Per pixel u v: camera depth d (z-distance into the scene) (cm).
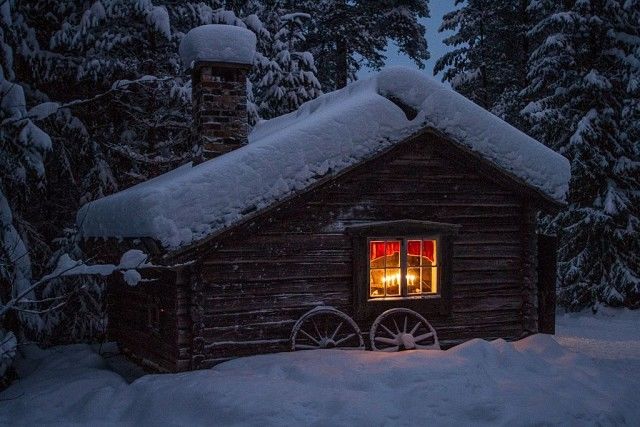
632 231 1748
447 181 1030
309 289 947
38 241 1284
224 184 859
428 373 779
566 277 1800
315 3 2489
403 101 978
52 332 1363
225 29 1076
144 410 737
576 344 1262
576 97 1838
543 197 1052
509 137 1026
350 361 838
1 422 756
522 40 2519
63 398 816
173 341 898
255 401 692
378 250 997
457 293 1036
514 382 798
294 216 942
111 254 1091
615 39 1789
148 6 1376
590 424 682
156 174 1547
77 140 1459
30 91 1385
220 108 1070
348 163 925
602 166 1752
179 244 820
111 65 1399
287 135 905
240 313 908
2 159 1011
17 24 1329
